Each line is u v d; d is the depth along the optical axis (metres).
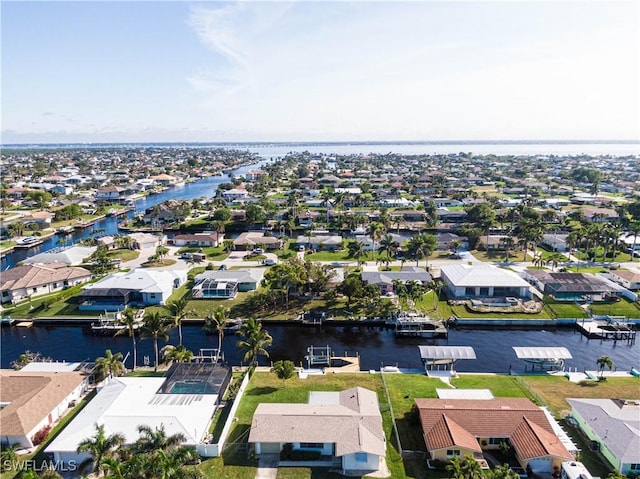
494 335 97.38
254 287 118.12
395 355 88.06
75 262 139.38
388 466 54.38
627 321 100.69
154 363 83.06
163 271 122.19
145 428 52.44
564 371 81.44
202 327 100.25
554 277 117.31
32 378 68.38
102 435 51.16
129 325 82.31
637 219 191.00
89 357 86.38
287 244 166.00
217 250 159.00
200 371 71.69
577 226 184.50
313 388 73.19
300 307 106.62
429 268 135.50
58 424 63.25
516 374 79.69
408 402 68.75
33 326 101.00
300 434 55.78
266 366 83.00
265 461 55.12
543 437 55.12
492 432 57.25
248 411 65.62
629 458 52.50
